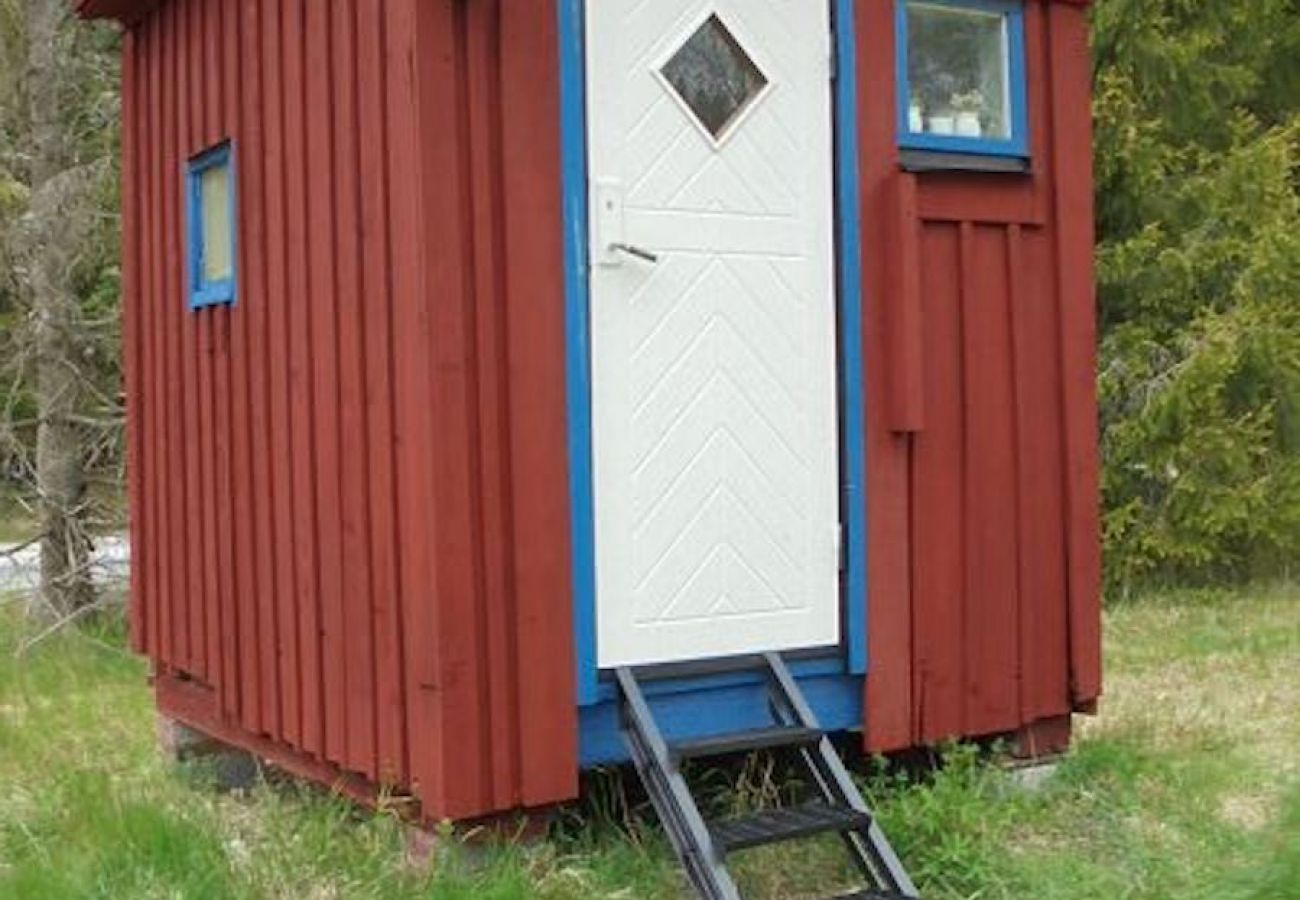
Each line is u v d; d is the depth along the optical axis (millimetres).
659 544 5906
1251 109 15461
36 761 7965
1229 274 13906
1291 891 5457
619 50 5852
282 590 6547
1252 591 13641
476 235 5551
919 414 6348
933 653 6492
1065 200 6895
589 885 5520
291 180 6359
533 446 5641
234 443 6961
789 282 6207
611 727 5836
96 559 12703
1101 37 14055
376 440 5789
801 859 5918
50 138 12750
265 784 6906
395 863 5625
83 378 12625
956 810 5996
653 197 5914
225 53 6969
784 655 6188
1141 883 5684
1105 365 13859
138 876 5531
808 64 6266
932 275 6539
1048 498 6852
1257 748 7508
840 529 6312
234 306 6922
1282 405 13820
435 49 5484
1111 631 11344
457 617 5477
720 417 6047
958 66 6734
